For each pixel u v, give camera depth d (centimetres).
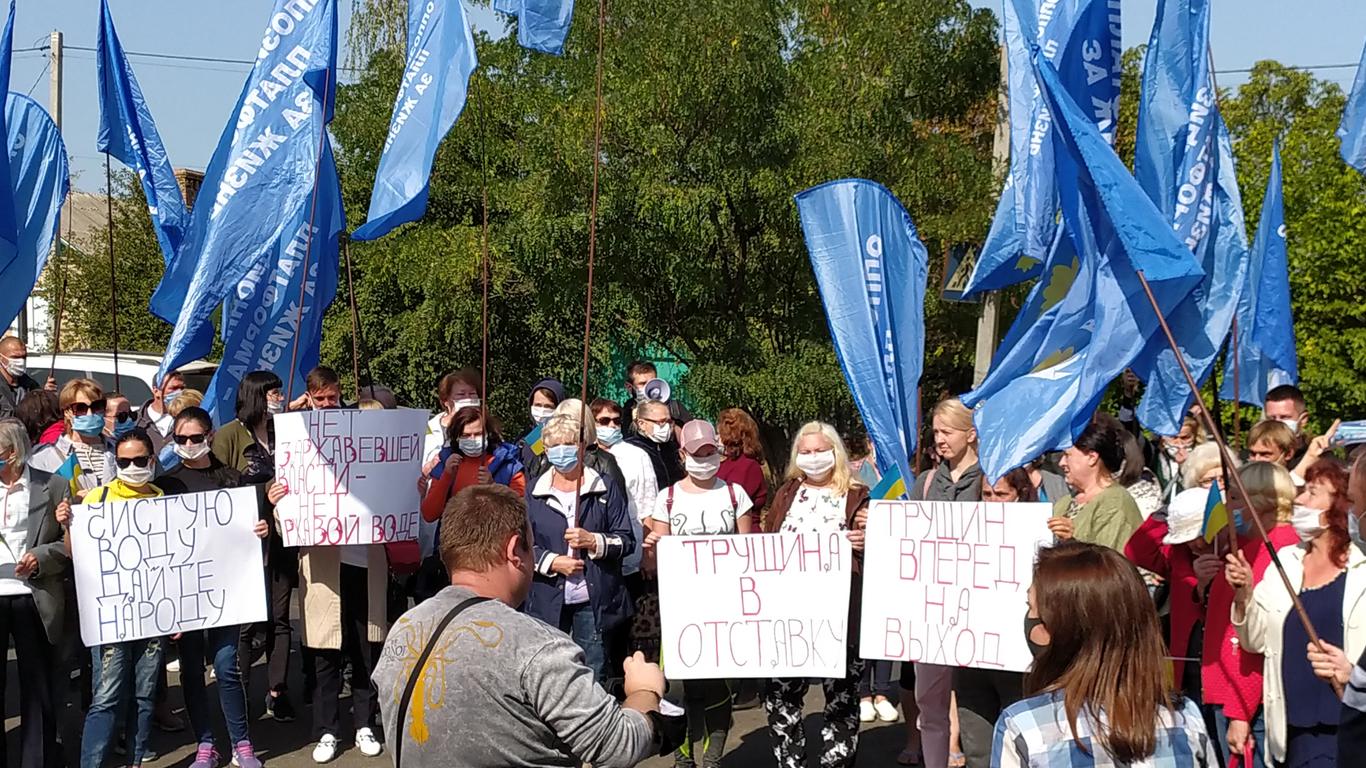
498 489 354
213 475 700
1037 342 600
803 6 1678
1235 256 691
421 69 750
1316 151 1638
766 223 1658
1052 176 740
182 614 652
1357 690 404
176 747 744
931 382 1889
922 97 1631
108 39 853
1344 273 1489
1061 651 289
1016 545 568
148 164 868
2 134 763
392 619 793
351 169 2184
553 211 1622
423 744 322
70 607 661
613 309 1752
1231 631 529
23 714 645
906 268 711
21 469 638
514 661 321
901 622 588
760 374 1608
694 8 1574
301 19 817
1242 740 523
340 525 686
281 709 791
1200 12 678
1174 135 682
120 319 2231
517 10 704
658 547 621
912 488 643
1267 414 827
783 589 617
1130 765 276
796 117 1608
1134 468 668
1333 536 479
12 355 947
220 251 798
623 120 1562
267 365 817
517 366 2147
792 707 643
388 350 2097
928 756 620
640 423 863
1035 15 765
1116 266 562
